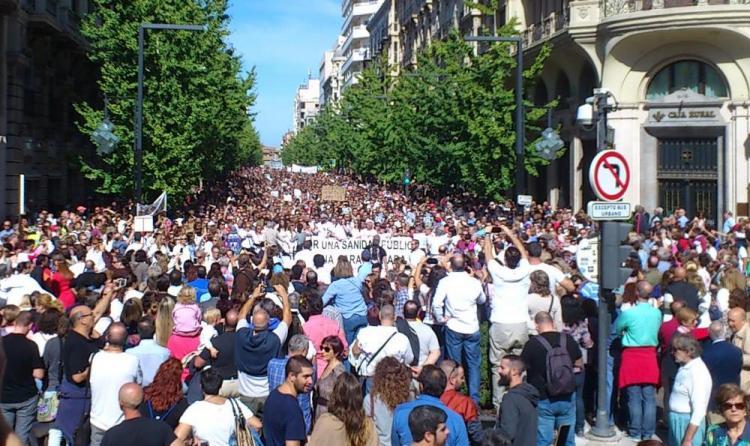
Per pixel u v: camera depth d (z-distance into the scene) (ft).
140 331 28.63
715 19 90.89
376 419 22.88
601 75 103.45
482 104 102.83
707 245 62.95
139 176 80.74
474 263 47.91
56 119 121.19
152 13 101.60
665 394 30.40
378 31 314.96
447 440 20.02
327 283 49.29
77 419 26.22
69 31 118.73
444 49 113.50
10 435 10.31
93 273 41.09
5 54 98.99
